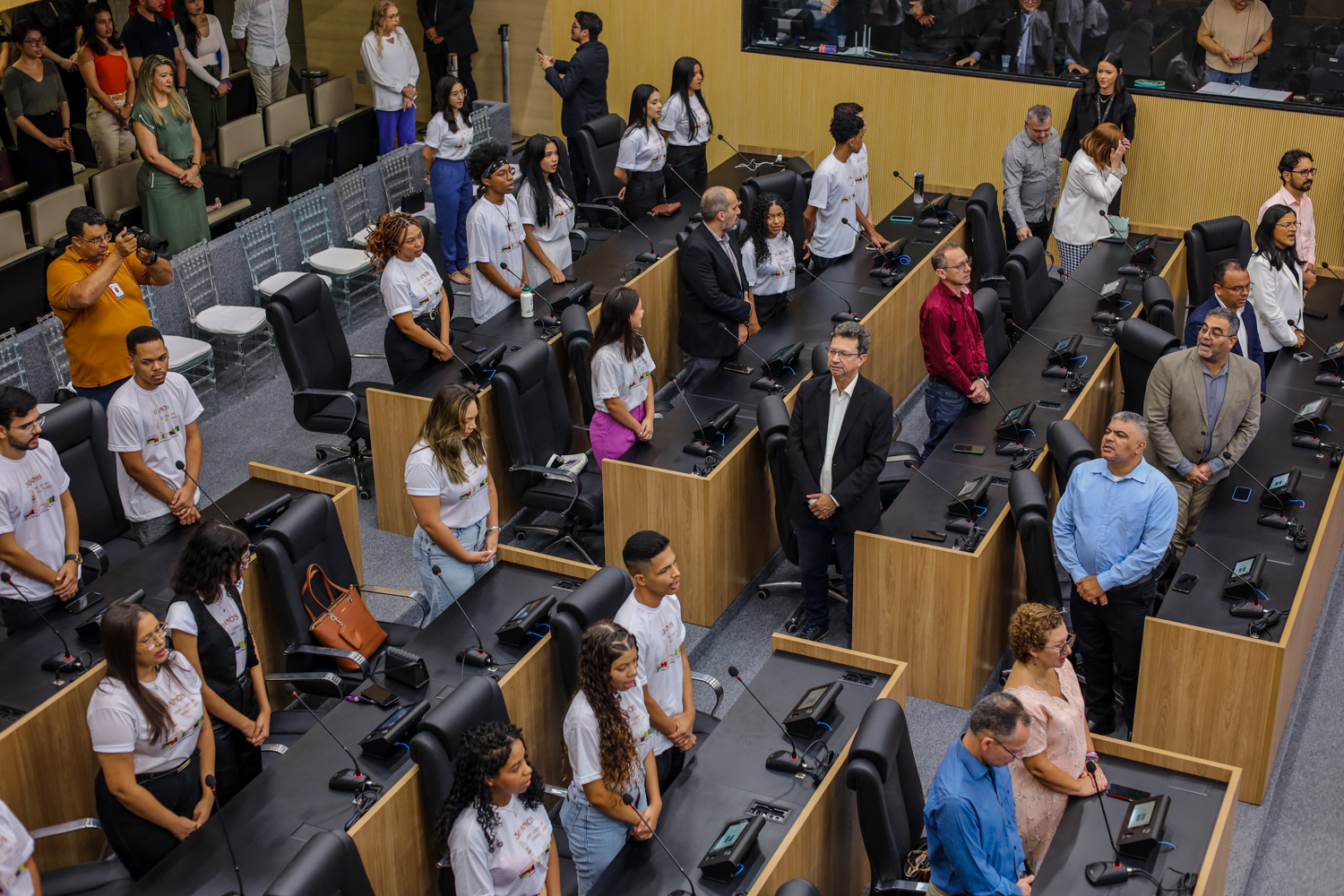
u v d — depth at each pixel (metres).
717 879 4.21
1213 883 4.36
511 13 12.34
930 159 11.41
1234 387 6.23
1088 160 9.32
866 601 6.14
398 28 10.71
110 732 4.36
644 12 11.88
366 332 9.55
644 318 8.71
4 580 5.24
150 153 8.62
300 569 5.52
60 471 5.53
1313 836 5.43
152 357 5.73
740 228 8.95
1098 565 5.57
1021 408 6.92
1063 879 4.25
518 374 6.84
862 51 11.29
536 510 7.51
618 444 6.71
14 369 7.59
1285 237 7.54
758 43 11.62
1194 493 6.44
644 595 4.76
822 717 4.80
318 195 9.70
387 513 7.36
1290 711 6.16
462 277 10.02
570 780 5.57
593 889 4.22
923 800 4.77
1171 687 5.55
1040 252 8.66
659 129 10.51
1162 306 7.85
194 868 4.25
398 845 4.52
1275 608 5.51
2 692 4.98
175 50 10.17
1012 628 4.55
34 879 3.97
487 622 5.43
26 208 9.45
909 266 8.92
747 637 6.67
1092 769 4.63
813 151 11.81
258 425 8.35
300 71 12.55
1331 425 7.02
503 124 12.07
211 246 8.79
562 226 8.66
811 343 7.89
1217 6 9.97
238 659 5.04
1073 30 10.49
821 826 4.57
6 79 9.11
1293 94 10.02
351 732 4.84
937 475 6.55
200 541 4.86
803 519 6.21
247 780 5.12
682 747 4.88
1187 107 10.35
